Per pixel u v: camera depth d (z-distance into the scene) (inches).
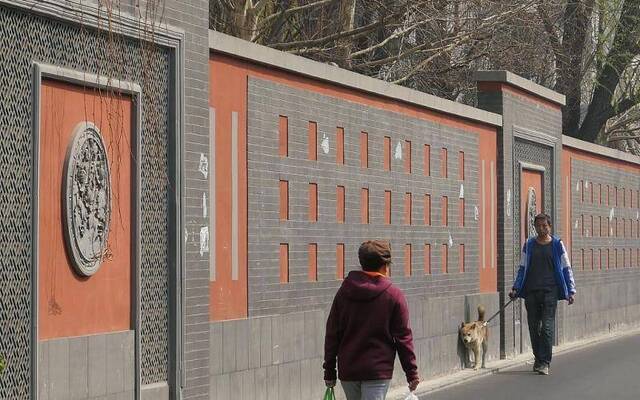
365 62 1191.6
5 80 511.8
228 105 710.5
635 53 1745.8
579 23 1679.4
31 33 527.8
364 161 885.2
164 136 631.8
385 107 919.7
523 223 1217.4
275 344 754.2
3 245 509.7
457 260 1047.0
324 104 826.2
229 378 699.4
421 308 961.5
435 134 1006.4
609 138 1948.8
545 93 1267.2
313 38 1131.3
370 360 528.7
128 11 590.6
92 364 570.9
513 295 1055.6
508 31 1370.6
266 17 1103.6
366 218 887.1
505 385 940.0
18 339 518.6
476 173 1093.1
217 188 696.4
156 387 622.8
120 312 598.2
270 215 756.0
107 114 582.2
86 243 565.9
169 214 635.5
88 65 565.3
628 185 1649.9
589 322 1425.9
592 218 1477.6
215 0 1111.6
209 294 673.6
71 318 560.1
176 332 636.1
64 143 551.5
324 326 820.0
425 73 1266.0
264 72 751.1
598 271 1492.4
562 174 1364.4
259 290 741.9
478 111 1087.0
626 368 1065.5
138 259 607.2
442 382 948.6
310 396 796.6
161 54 627.5
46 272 540.4
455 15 1192.2
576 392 895.1
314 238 810.8
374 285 531.2
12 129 515.2
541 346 1026.1
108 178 584.1
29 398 523.2
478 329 1039.0
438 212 1011.9
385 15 1121.4
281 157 769.6
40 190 534.9
